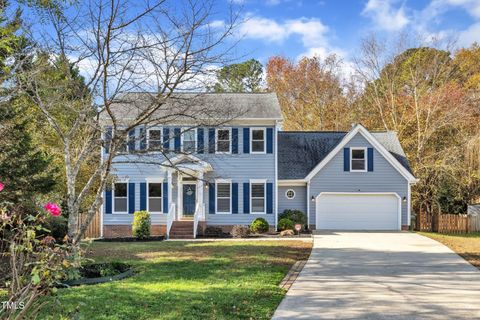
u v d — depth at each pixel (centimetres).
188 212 2727
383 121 4006
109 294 985
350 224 2805
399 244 2062
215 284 1116
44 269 511
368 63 4259
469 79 4062
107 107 1139
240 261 1510
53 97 1241
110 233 2686
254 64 4416
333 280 1220
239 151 2728
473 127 3600
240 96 2828
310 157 2961
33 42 1166
